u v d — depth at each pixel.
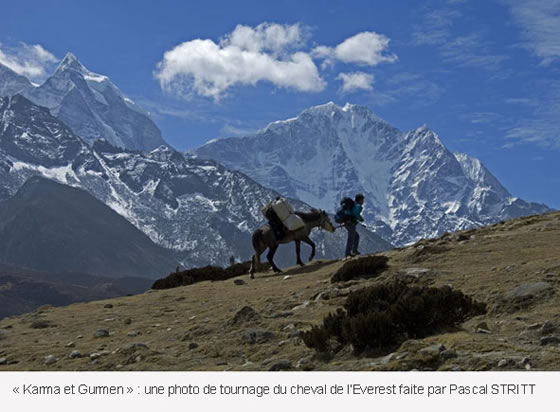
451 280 15.77
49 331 18.36
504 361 8.98
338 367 10.46
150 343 14.60
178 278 30.89
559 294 12.19
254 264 25.53
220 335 14.23
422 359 9.53
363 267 19.03
